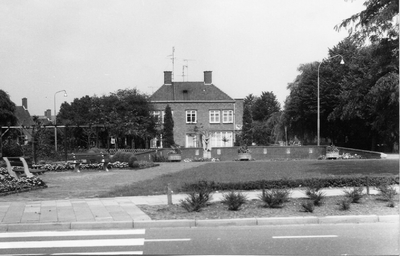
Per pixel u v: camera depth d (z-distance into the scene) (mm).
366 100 22875
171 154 42438
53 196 16125
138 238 10055
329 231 10570
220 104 66812
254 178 19594
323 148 47531
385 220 11742
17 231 11055
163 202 14469
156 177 22344
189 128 66562
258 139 81312
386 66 21172
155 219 11664
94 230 11055
